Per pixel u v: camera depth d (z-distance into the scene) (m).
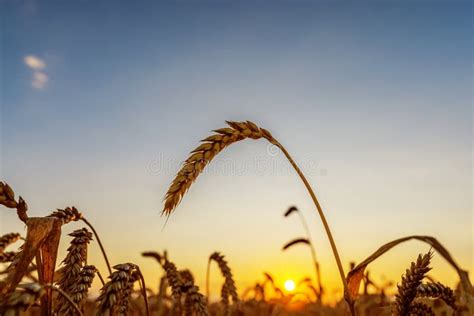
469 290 0.43
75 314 0.42
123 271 0.42
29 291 0.33
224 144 0.50
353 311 0.50
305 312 1.05
